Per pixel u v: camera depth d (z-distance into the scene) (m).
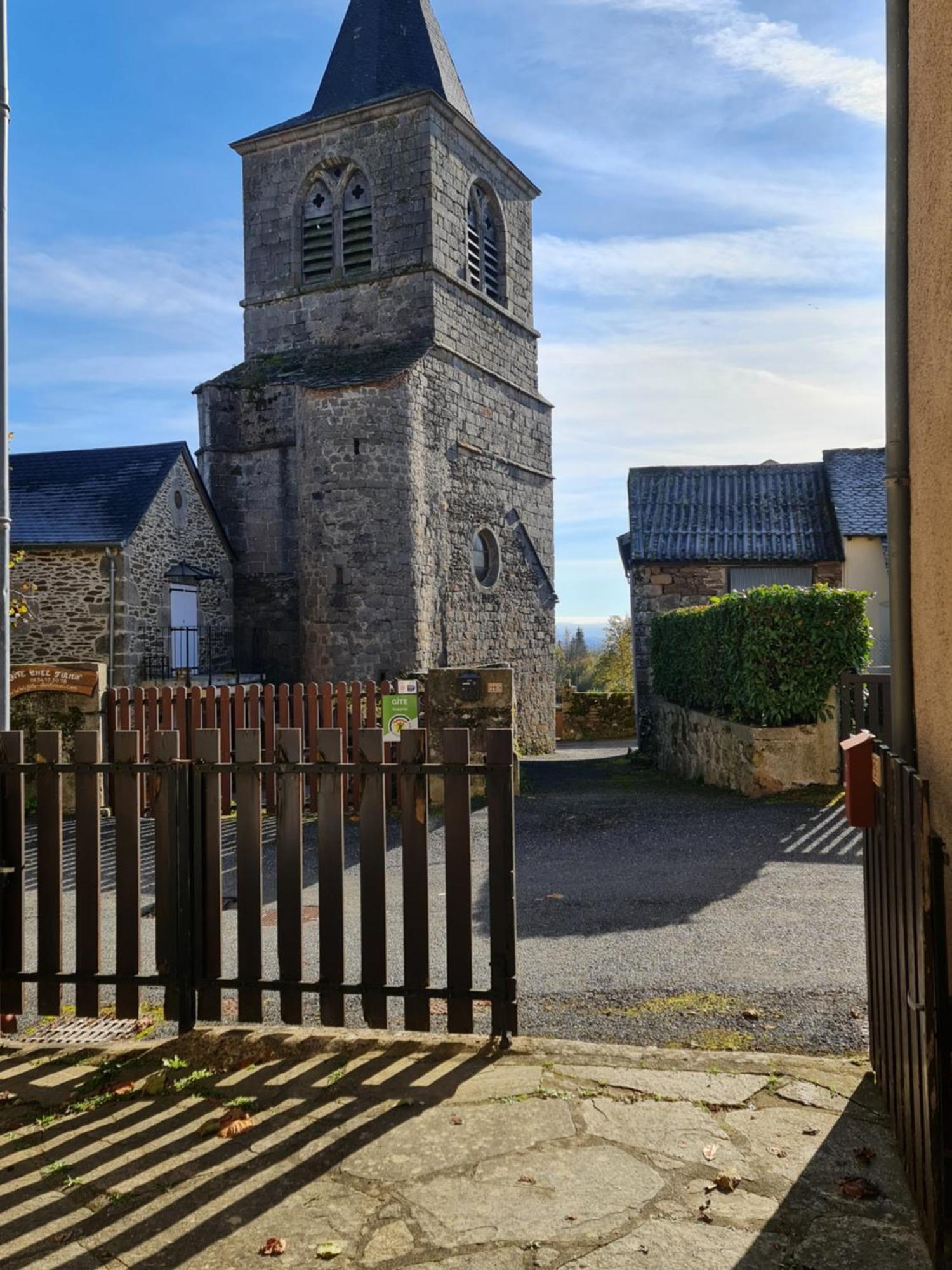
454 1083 3.65
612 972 5.25
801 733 10.95
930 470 3.22
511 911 4.03
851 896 6.71
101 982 4.30
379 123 22.16
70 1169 3.16
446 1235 2.72
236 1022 4.45
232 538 22.02
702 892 6.93
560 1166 3.05
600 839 9.11
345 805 11.42
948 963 3.05
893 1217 2.75
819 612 10.91
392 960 5.71
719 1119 3.33
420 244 21.75
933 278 3.16
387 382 19.38
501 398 24.36
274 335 23.33
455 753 4.04
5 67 5.09
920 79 3.33
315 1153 3.20
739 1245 2.63
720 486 22.27
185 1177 3.09
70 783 11.41
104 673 11.98
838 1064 3.75
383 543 19.14
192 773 4.25
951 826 3.04
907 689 3.57
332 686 11.62
